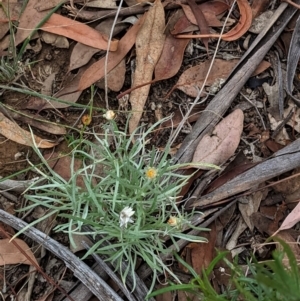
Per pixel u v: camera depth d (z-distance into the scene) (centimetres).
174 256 41
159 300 40
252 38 46
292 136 44
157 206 40
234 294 37
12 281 41
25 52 46
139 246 38
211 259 41
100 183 38
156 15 45
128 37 45
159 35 45
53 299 41
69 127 43
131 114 44
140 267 41
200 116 43
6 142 44
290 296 27
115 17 45
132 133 41
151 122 44
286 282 27
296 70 45
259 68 45
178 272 41
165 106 45
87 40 45
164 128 44
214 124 43
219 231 42
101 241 38
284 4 46
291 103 45
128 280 40
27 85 46
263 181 42
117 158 42
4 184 43
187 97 45
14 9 46
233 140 42
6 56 46
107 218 38
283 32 46
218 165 42
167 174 39
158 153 43
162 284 41
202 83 45
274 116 44
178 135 44
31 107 45
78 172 38
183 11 46
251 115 45
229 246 42
